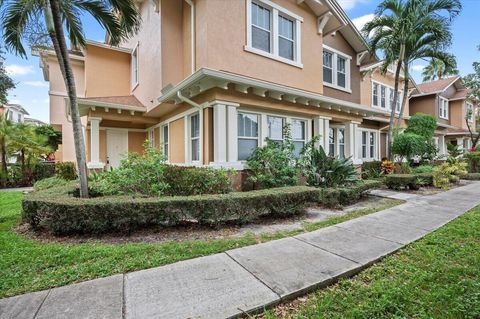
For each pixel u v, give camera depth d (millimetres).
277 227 5020
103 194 5883
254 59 8336
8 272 3090
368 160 14898
